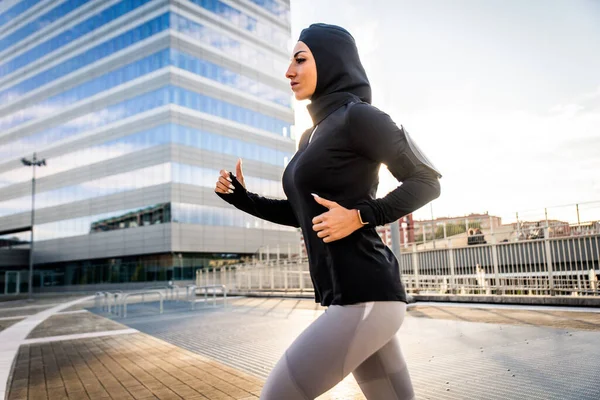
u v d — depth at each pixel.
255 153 50.72
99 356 7.05
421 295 13.12
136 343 8.26
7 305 23.52
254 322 10.58
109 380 5.40
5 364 6.52
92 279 48.09
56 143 53.19
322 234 1.35
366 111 1.45
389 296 1.43
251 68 52.31
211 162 46.12
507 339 6.50
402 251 15.97
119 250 45.31
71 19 53.69
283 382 1.36
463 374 4.69
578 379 4.28
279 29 57.03
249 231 48.06
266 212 1.99
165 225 42.09
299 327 9.38
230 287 23.98
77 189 50.25
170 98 43.84
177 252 42.41
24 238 57.09
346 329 1.38
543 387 4.08
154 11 46.44
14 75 59.66
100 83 49.69
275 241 50.41
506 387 4.15
